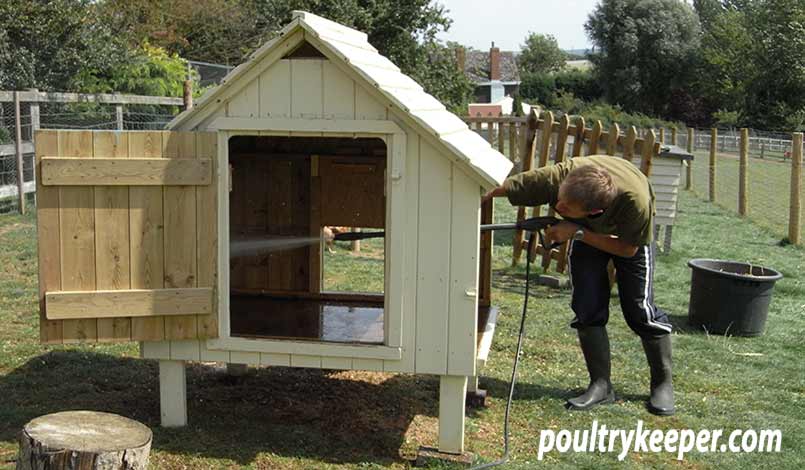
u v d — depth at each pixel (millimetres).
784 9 48281
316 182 5711
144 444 3371
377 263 9398
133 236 4059
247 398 5027
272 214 5750
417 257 4016
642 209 4578
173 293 4094
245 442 4320
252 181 5734
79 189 4000
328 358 4148
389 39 16453
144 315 4086
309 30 3859
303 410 4867
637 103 56562
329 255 9773
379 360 4113
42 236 4000
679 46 55281
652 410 5062
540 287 8562
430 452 4191
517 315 7324
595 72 60188
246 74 3982
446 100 17469
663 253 10336
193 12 23922
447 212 3969
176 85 17406
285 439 4387
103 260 4051
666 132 39406
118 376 5297
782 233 12266
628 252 4766
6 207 11555
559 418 4922
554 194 4801
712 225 13008
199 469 3984
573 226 4695
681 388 5551
